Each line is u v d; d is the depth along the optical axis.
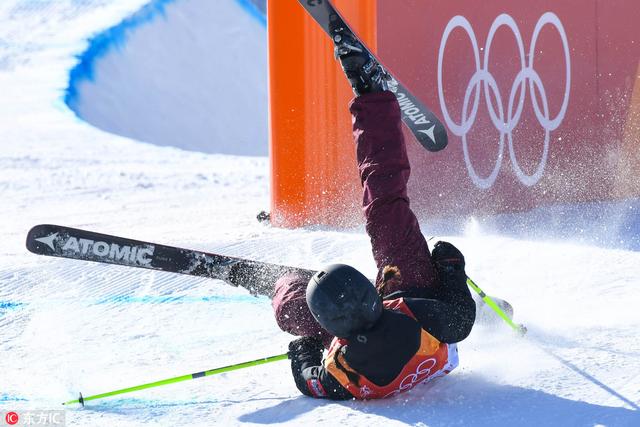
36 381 12.54
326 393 11.10
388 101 12.35
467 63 27.92
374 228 11.83
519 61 29.47
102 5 102.00
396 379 10.71
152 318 16.36
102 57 88.31
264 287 14.16
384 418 10.27
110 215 33.91
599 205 30.81
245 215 31.92
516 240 23.59
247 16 103.06
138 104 80.88
